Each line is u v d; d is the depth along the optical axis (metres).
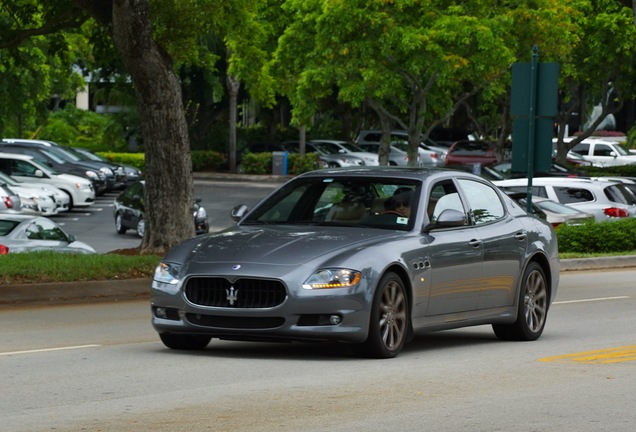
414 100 83.00
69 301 40.94
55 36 57.34
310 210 27.12
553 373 23.14
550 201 65.44
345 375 22.64
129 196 78.94
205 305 24.33
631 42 95.69
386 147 93.00
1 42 52.75
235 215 27.67
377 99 90.94
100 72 129.50
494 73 82.00
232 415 18.31
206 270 24.33
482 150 118.38
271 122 152.00
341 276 23.94
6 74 98.25
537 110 54.03
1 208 77.81
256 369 23.48
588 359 25.53
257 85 87.94
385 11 79.31
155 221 49.25
